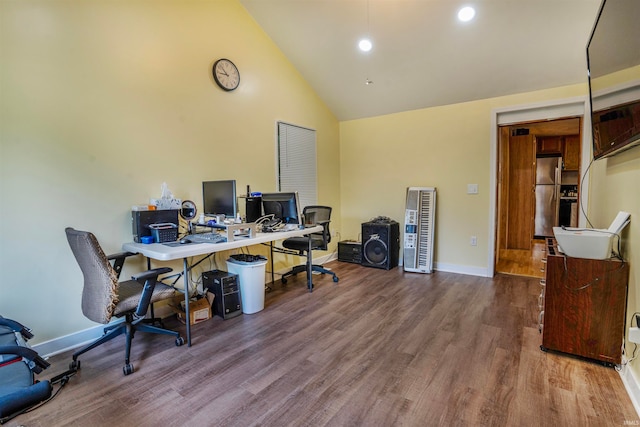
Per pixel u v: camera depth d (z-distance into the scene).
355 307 3.14
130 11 2.68
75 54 2.38
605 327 2.03
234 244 2.59
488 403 1.71
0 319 1.75
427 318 2.85
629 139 1.71
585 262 2.06
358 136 5.13
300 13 3.50
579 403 1.70
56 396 1.82
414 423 1.58
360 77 4.20
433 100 4.27
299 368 2.08
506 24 3.03
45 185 2.27
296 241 3.88
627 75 1.71
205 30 3.25
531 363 2.09
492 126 3.99
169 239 2.72
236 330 2.67
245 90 3.68
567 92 3.50
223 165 3.47
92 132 2.48
